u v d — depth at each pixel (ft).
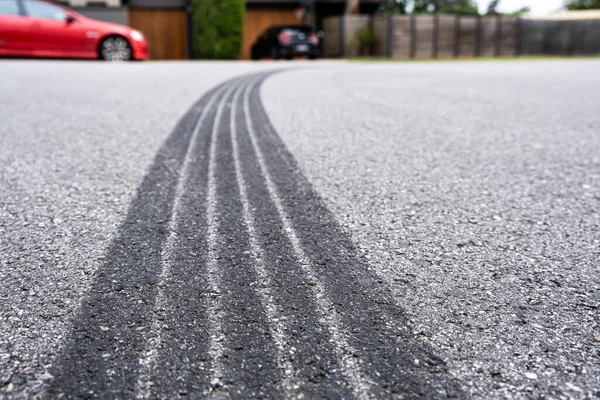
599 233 5.78
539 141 10.48
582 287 4.54
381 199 6.81
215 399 3.08
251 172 7.88
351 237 5.56
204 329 3.82
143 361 3.44
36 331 3.78
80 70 24.02
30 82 18.72
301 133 10.81
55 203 6.48
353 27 64.23
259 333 3.78
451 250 5.27
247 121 12.01
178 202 6.55
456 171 8.23
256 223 5.89
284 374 3.32
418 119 12.80
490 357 3.53
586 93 18.62
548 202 6.81
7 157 8.66
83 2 57.77
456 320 3.99
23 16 32.58
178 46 63.77
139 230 5.65
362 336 3.76
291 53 53.01
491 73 28.99
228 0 53.42
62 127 11.09
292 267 4.84
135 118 12.22
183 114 12.84
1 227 5.71
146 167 8.09
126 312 4.04
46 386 3.18
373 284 4.54
